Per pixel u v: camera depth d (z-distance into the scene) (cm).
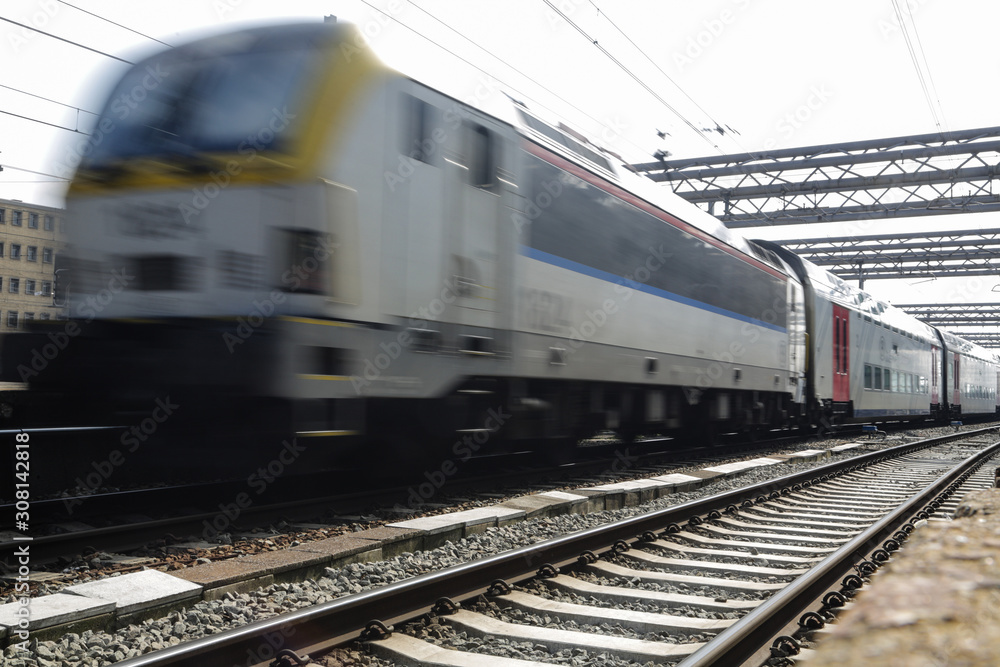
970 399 4119
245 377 650
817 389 1978
